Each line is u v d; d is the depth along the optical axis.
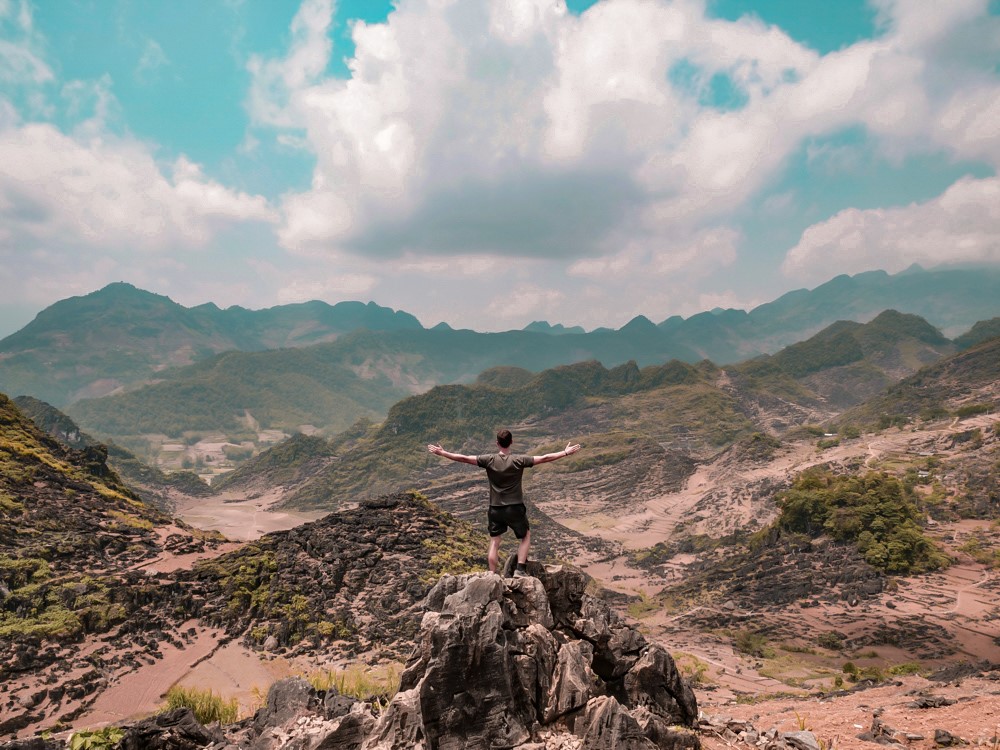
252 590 77.00
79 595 72.62
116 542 95.31
